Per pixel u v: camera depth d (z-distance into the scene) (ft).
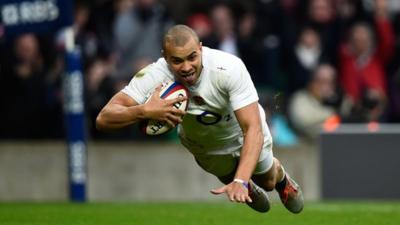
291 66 138.31
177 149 120.16
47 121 131.95
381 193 112.16
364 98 130.21
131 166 120.47
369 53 138.82
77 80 102.68
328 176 113.09
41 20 102.73
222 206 95.91
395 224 73.41
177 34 55.26
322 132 113.09
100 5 136.26
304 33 139.23
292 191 67.62
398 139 111.65
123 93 57.72
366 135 112.16
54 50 132.87
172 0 148.15
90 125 130.00
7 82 131.64
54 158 120.26
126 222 76.23
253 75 136.67
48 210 89.20
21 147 120.57
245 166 54.54
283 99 134.92
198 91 57.93
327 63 138.82
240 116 56.65
